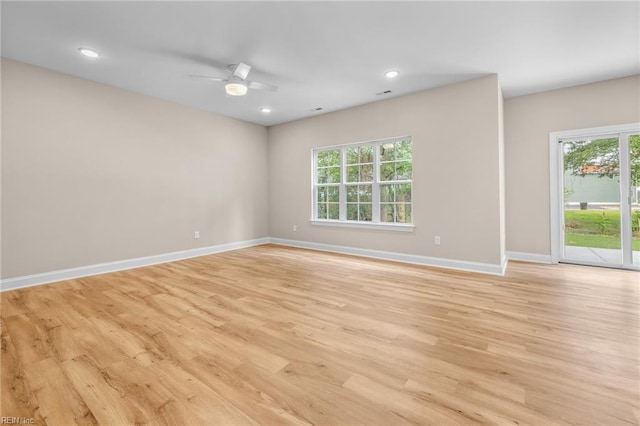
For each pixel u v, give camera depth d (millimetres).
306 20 2553
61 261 3596
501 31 2717
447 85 4008
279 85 4020
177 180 4770
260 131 6191
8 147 3227
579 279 3475
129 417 1354
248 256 4996
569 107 4070
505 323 2305
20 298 2936
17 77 3273
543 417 1328
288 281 3498
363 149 5051
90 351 1923
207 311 2592
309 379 1630
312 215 5691
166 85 3992
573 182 4203
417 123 4297
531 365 1735
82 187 3764
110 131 4004
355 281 3480
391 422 1316
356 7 2379
